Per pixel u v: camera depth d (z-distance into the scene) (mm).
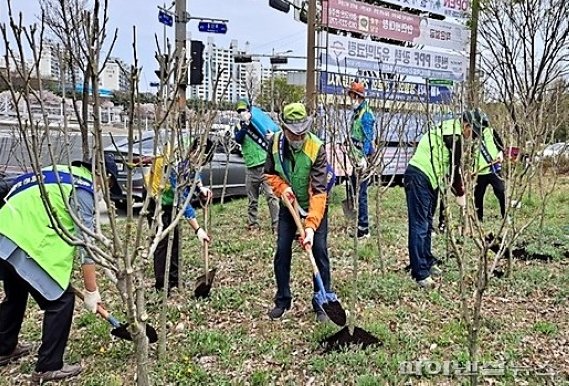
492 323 4309
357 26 11773
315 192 4223
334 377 3541
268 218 8680
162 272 5141
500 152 5973
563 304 4816
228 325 4410
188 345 4008
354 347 3865
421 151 5207
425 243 5203
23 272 3408
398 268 5820
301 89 15906
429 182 5062
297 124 4117
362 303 4801
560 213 8812
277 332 4246
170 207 4758
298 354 3887
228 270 5906
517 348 3928
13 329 3846
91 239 2822
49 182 3352
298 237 5180
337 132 5938
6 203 3510
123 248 2361
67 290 3562
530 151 3947
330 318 3977
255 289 5215
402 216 8758
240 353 3891
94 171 2396
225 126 8297
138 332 2430
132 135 2244
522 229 3775
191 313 4609
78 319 4520
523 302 4863
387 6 12297
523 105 5141
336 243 6832
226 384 3461
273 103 8164
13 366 3832
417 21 12773
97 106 2184
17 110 2164
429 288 5137
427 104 4203
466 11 13578
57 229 2270
